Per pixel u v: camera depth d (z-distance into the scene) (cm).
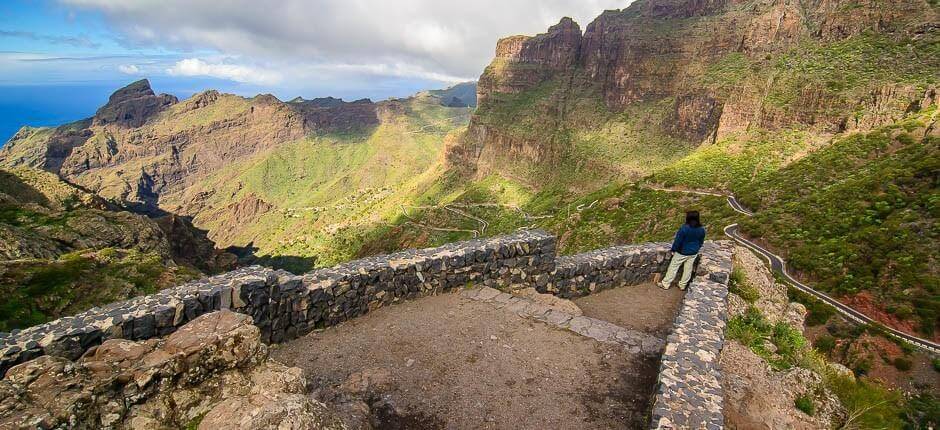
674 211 8306
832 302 4600
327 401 755
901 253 4628
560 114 19762
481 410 769
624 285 1430
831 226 5662
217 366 619
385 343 990
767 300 1275
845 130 8962
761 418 752
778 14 13425
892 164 6328
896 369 3678
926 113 7519
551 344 974
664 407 639
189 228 10381
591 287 1384
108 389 538
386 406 777
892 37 9962
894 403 966
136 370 566
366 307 1120
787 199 7088
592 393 819
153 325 781
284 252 19312
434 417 753
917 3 10112
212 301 862
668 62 16512
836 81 9675
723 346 894
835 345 4044
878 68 9369
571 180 16338
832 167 7412
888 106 8362
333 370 898
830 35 11662
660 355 938
